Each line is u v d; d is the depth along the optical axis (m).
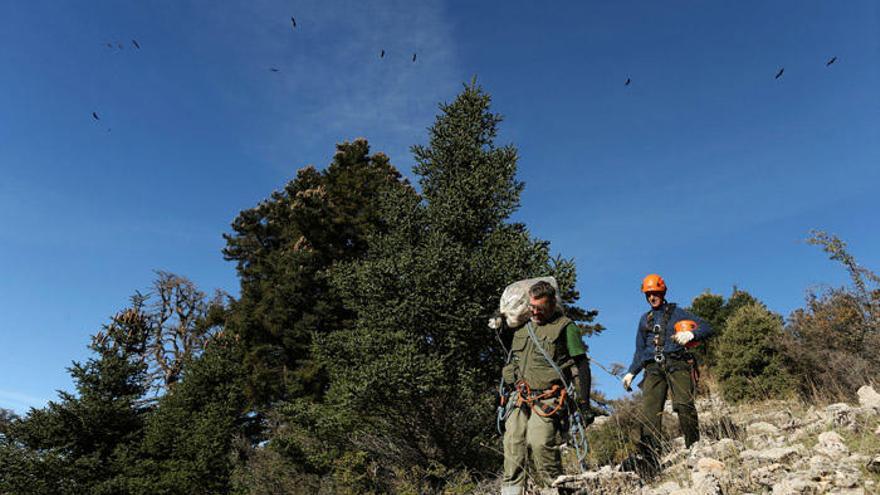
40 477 16.16
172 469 16.31
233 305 22.06
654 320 5.90
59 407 17.25
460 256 10.55
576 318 14.27
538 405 3.91
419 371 9.55
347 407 10.32
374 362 9.69
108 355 19.38
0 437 17.17
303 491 11.74
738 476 3.56
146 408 20.25
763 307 10.48
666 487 3.76
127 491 16.06
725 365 9.72
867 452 3.68
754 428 5.59
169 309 28.39
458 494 8.51
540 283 4.11
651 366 5.82
